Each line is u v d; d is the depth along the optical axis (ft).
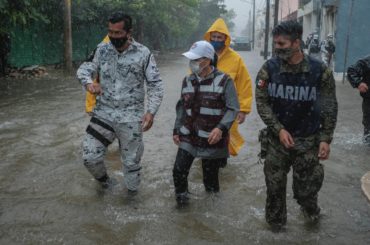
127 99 15.66
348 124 29.91
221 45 18.86
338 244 13.32
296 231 14.01
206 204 16.03
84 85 15.33
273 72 12.80
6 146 23.66
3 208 15.72
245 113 18.99
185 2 112.47
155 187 17.72
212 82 15.17
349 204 16.19
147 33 124.57
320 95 12.76
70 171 19.57
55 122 29.73
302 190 13.56
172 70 74.02
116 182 18.03
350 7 57.52
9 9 52.13
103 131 15.97
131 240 13.50
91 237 13.65
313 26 101.55
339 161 21.42
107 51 15.51
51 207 15.79
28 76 58.39
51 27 70.33
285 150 13.20
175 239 13.56
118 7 80.07
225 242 13.39
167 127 28.63
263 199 16.60
